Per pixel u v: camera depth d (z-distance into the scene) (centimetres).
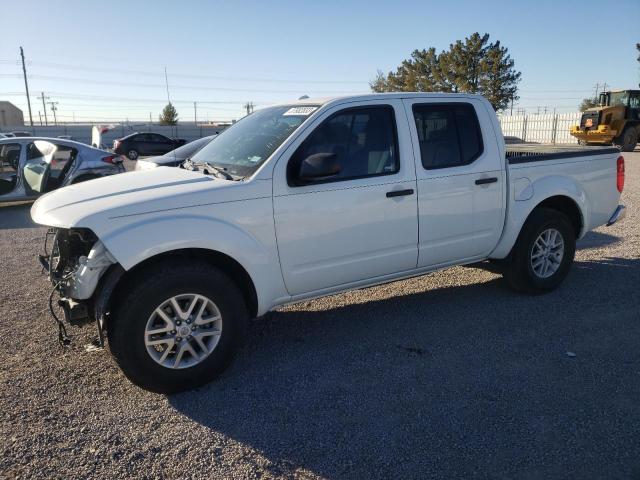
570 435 311
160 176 413
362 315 501
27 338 453
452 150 473
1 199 1070
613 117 2462
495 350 421
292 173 394
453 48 4419
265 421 330
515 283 536
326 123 413
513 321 478
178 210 356
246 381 381
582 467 284
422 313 502
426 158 457
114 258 338
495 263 548
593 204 571
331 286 429
